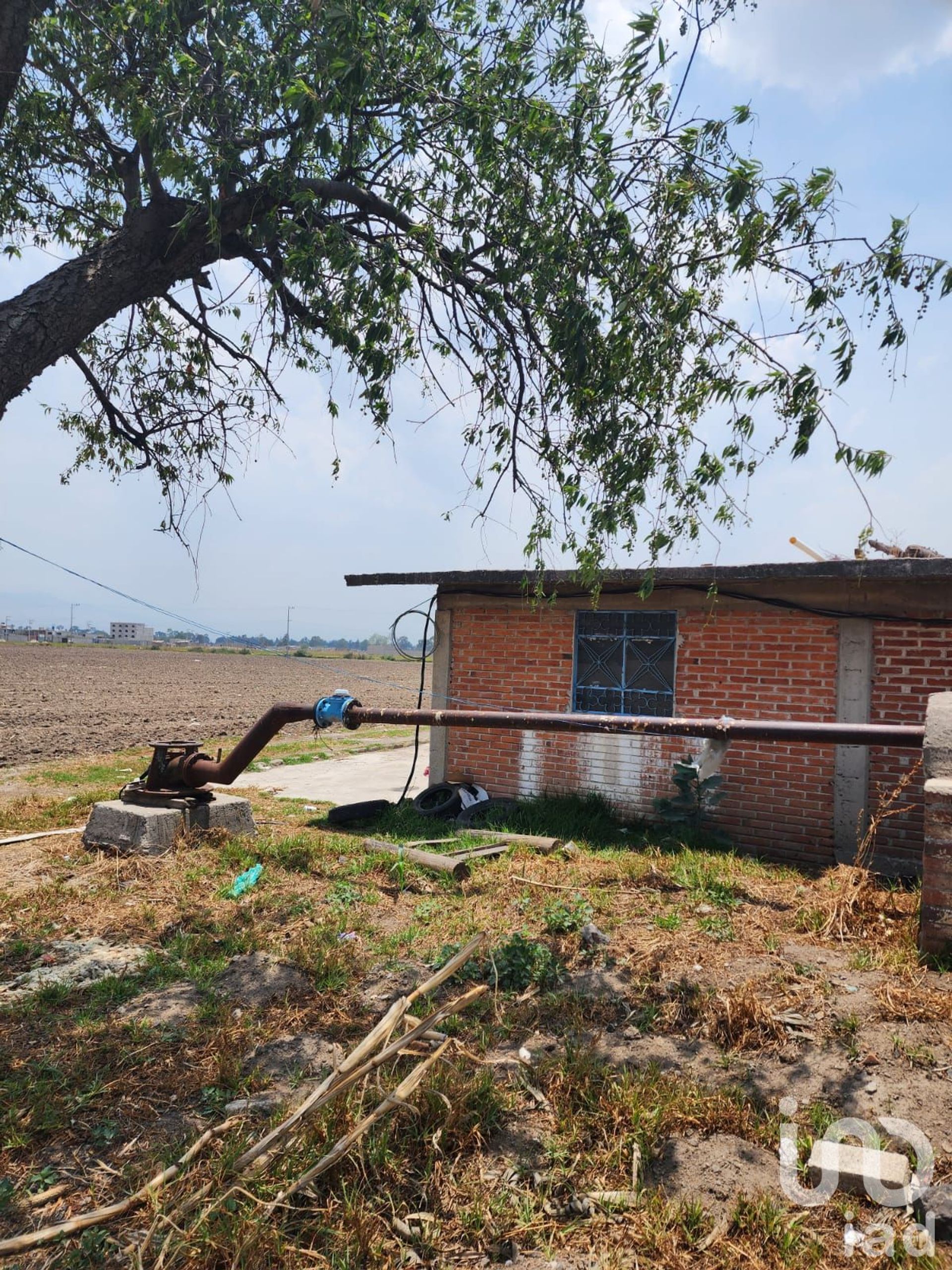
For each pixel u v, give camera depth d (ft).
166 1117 11.35
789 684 27.14
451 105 16.35
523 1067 12.57
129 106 15.99
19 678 113.50
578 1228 9.21
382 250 15.52
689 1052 13.03
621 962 16.37
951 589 24.68
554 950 16.99
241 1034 13.62
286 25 15.87
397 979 16.02
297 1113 9.61
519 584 32.01
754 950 16.53
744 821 27.68
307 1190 9.46
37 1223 9.21
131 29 16.10
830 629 26.53
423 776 45.39
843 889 19.06
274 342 20.38
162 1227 8.98
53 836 28.04
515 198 16.30
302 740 63.72
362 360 15.93
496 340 18.37
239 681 128.77
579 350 15.69
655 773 29.76
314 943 17.72
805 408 14.58
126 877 22.85
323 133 13.96
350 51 13.99
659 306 16.19
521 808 31.14
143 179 16.57
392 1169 9.99
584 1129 10.94
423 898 21.16
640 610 30.14
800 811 26.71
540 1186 9.90
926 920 15.69
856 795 25.68
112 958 17.21
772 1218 9.16
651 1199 9.59
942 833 15.57
